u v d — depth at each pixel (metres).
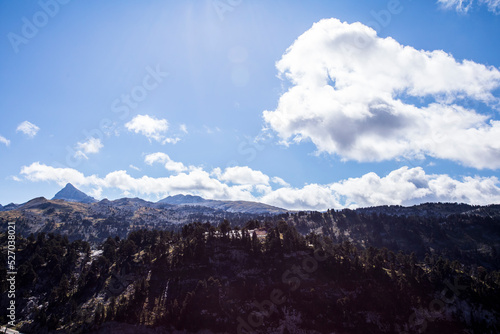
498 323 132.50
